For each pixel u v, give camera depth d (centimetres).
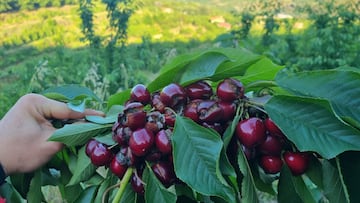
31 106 42
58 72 223
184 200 39
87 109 43
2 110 235
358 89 36
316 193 42
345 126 34
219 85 37
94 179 41
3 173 40
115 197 37
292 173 37
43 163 42
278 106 35
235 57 39
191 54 39
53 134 39
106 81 203
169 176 37
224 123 37
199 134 35
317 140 34
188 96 38
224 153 35
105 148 39
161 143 36
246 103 37
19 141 41
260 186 40
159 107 37
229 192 33
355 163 36
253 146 36
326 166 37
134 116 36
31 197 44
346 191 36
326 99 34
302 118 35
